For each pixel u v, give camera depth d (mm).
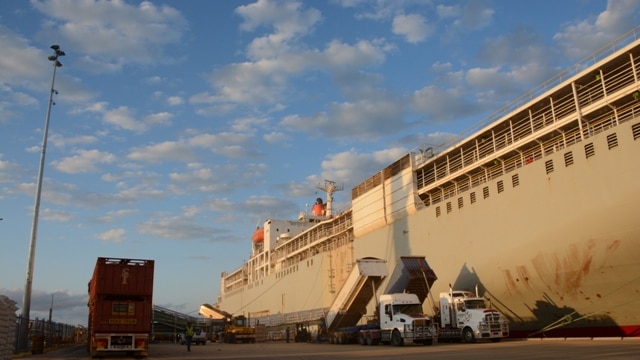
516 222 32844
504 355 20375
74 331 59375
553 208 29969
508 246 33375
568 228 28766
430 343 32406
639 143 25125
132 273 27859
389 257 47781
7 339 25125
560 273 29578
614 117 29516
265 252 87062
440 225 40875
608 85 29594
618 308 27047
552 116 33344
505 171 37188
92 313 28844
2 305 23609
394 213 48188
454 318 33281
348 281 42469
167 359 25266
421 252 43000
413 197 45531
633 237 25266
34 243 34344
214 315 81812
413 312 33500
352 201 57094
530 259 31578
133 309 27375
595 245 27188
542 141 33844
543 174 30953
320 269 62156
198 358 25750
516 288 33125
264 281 82500
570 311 29750
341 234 61688
